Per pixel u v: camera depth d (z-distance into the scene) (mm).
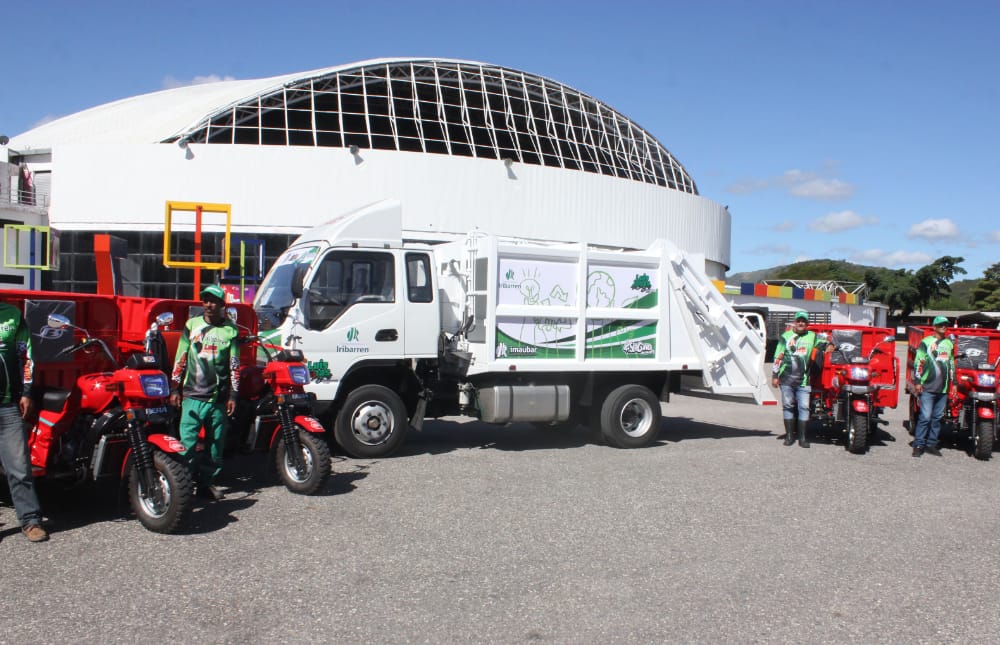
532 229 34031
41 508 6199
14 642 3844
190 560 5156
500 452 9656
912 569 5309
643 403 10328
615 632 4113
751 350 11414
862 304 49281
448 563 5188
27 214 27766
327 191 30062
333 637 3971
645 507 6828
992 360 11289
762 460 9422
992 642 4125
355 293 9062
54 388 6113
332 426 9047
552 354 10023
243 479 7723
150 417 5812
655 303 10727
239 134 31969
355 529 5949
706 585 4871
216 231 29391
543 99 41500
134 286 28875
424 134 34750
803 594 4762
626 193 37750
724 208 48344
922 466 9359
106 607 4316
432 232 31656
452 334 10305
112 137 31953
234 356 6551
